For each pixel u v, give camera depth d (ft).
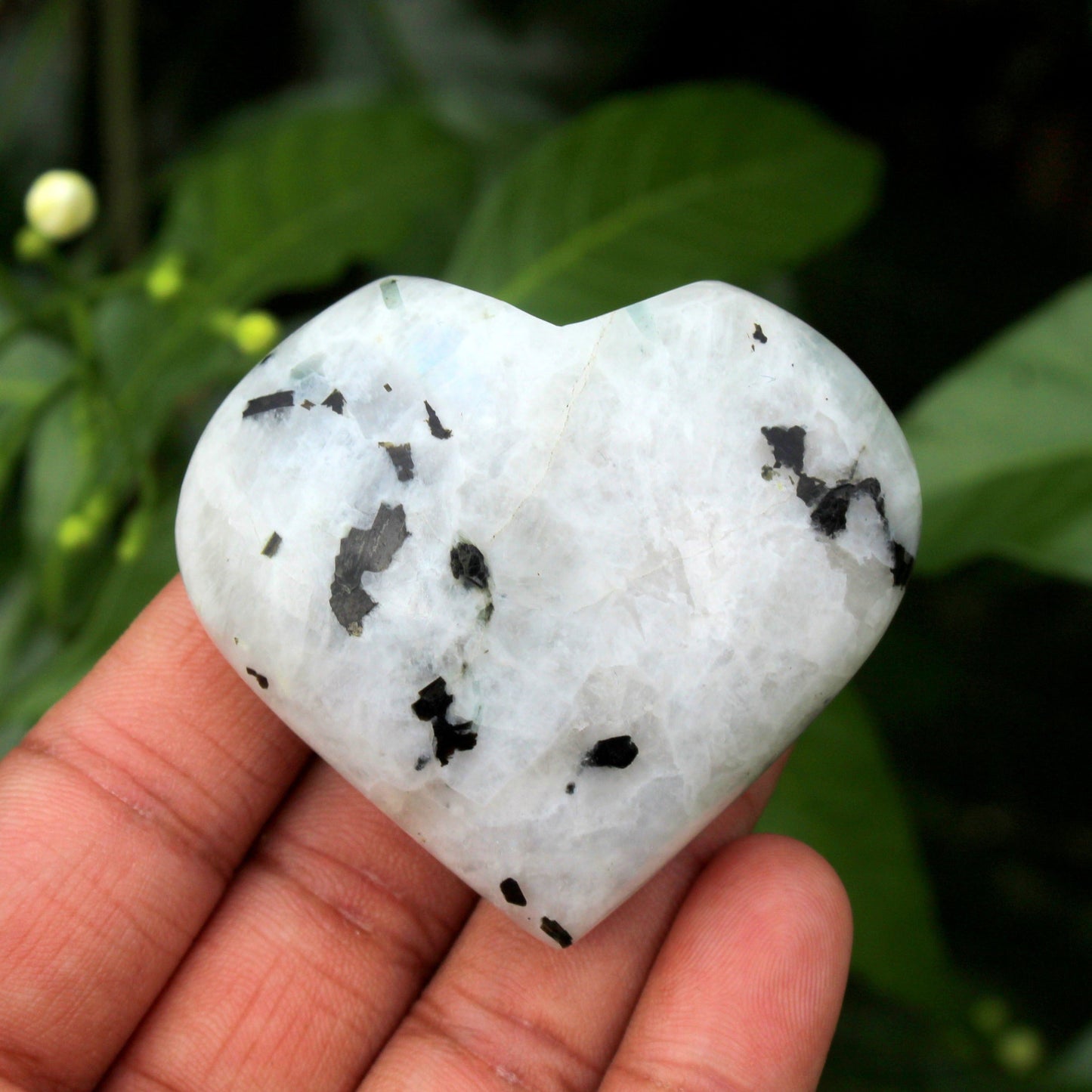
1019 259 0.74
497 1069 0.49
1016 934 0.68
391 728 0.44
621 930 0.49
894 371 0.71
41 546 0.62
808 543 0.45
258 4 0.74
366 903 0.52
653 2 0.71
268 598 0.45
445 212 0.69
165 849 0.50
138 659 0.51
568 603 0.44
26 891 0.48
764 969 0.46
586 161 0.58
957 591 0.72
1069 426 0.53
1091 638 0.71
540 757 0.44
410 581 0.44
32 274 0.70
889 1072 0.65
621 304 0.60
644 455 0.45
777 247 0.60
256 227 0.62
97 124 0.73
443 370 0.45
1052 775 0.70
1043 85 0.81
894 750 0.70
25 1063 0.49
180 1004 0.51
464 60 0.72
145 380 0.61
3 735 0.61
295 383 0.46
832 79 0.77
